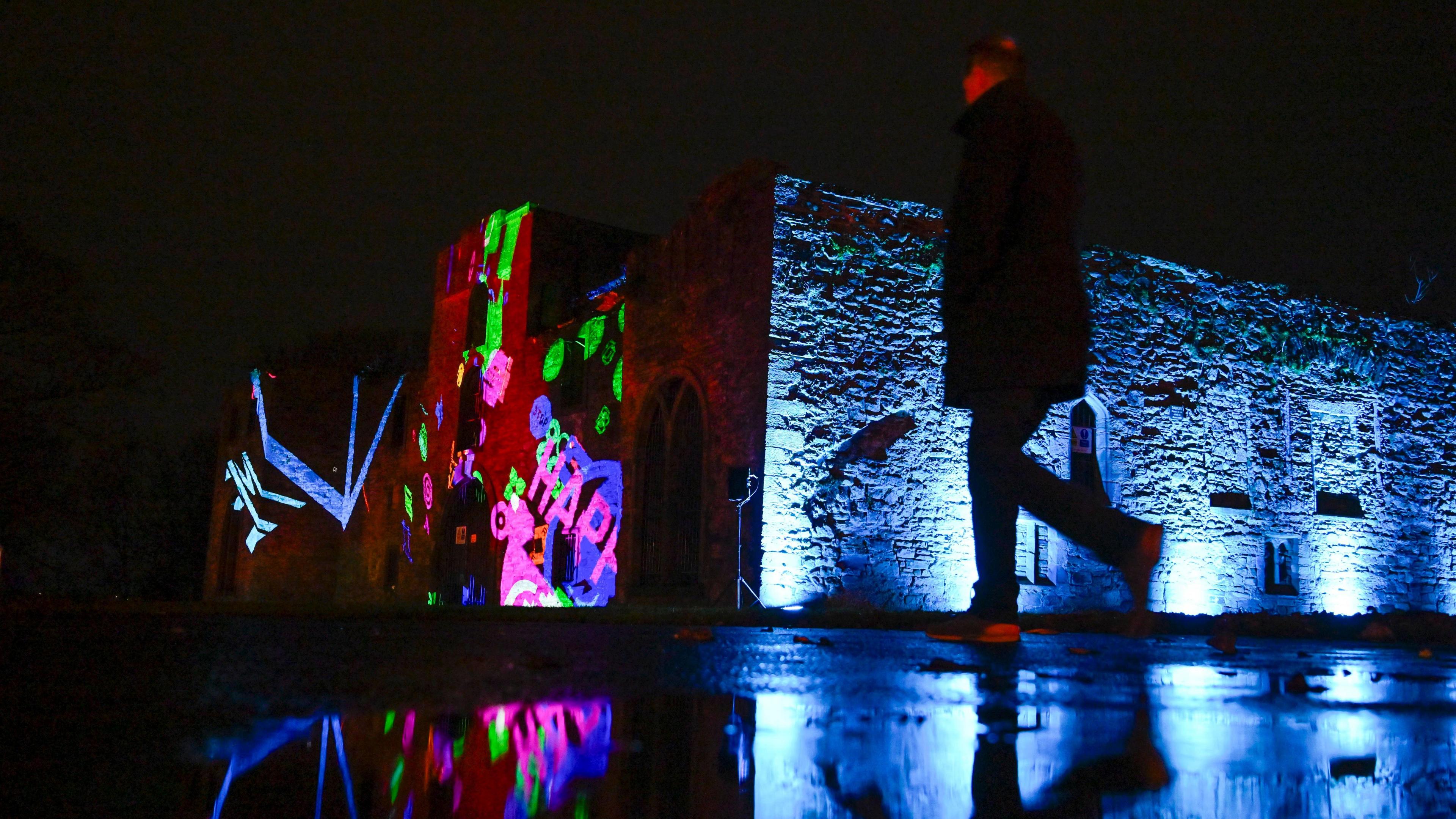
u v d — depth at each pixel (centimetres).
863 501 1525
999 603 477
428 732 153
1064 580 1670
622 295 1872
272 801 107
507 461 2250
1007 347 470
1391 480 2005
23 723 148
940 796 120
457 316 2597
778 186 1544
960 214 488
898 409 1574
